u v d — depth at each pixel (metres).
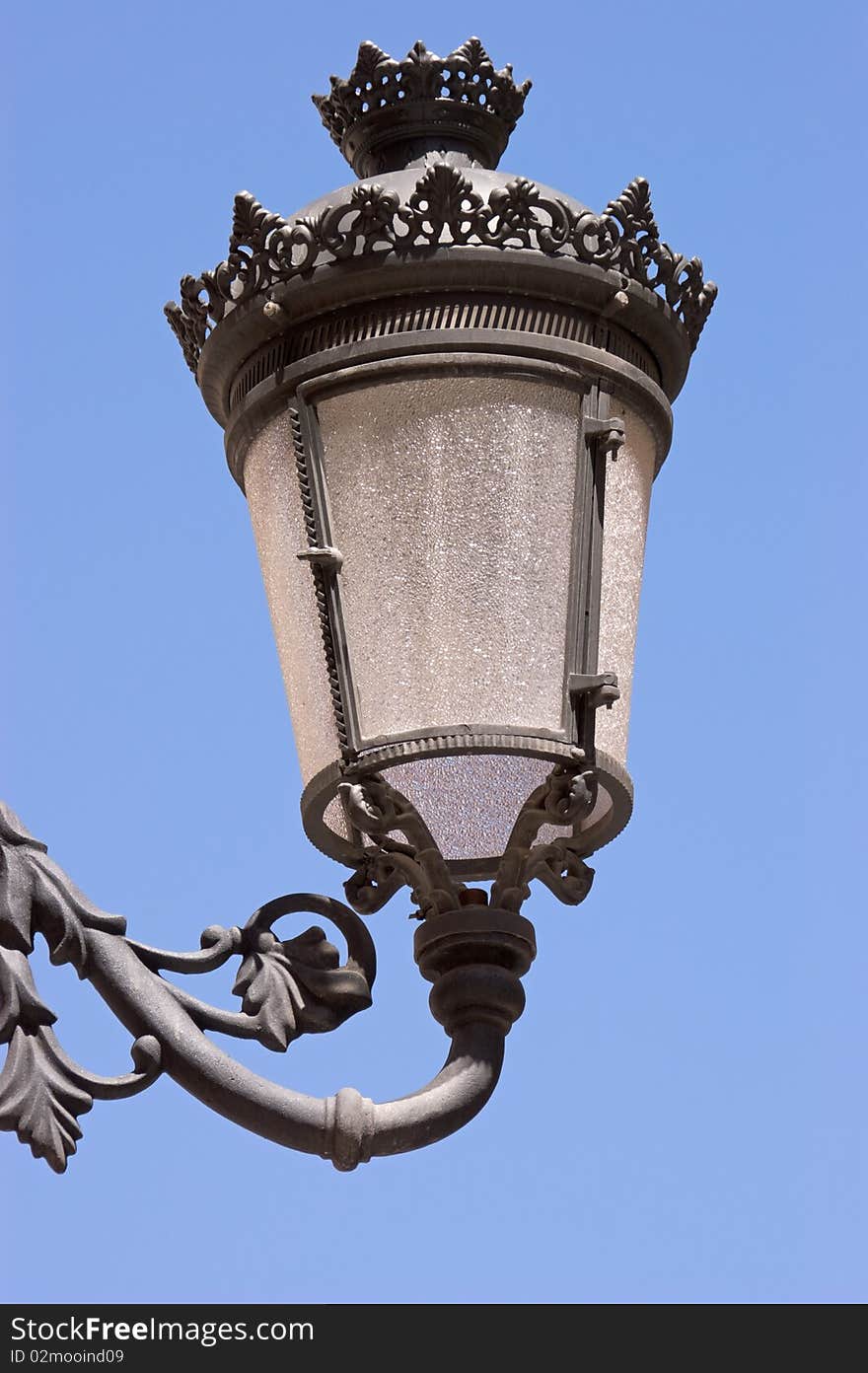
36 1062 3.85
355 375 4.03
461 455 4.00
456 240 4.05
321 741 4.05
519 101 4.60
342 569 3.98
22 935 3.90
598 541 4.02
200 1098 3.92
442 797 4.34
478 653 3.92
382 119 4.54
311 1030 4.09
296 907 4.16
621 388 4.15
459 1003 4.09
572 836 4.29
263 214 4.12
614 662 4.12
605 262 4.11
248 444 4.22
